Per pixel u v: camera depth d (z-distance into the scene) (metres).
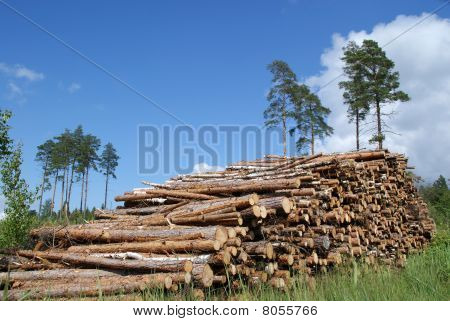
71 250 8.90
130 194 12.64
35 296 6.52
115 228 9.29
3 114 12.52
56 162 48.41
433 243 14.54
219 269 7.20
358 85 29.00
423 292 7.14
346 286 7.35
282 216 8.42
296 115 30.28
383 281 7.80
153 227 8.85
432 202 24.30
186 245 7.25
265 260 8.06
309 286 7.78
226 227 7.45
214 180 11.95
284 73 29.70
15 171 12.45
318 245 8.59
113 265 7.40
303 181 9.42
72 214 16.73
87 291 6.64
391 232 12.58
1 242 11.59
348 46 30.19
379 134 27.88
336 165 9.95
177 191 11.38
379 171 11.90
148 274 7.02
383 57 29.09
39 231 10.48
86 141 50.22
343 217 9.80
